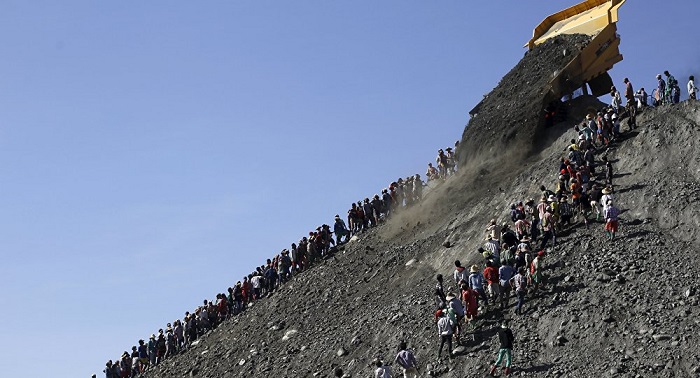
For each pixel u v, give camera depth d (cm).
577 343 3055
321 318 4334
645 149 4081
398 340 3619
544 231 3750
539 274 3394
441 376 3228
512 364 3067
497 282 3450
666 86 4509
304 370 3859
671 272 3253
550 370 2966
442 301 3562
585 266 3425
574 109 4934
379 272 4522
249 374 4134
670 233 3525
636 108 4484
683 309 3031
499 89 5384
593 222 3738
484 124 5191
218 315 5194
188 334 5106
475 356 3222
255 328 4653
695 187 3716
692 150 3925
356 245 5069
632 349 2928
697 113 4162
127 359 5303
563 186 3881
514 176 4697
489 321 3400
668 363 2814
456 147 5325
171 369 4778
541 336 3162
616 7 5012
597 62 4978
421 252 4466
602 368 2881
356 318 4094
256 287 5106
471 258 3984
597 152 4294
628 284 3241
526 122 4953
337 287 4606
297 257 5147
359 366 3612
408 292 4056
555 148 4719
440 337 3406
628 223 3653
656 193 3756
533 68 5222
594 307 3172
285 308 4688
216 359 4550
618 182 3972
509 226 3991
